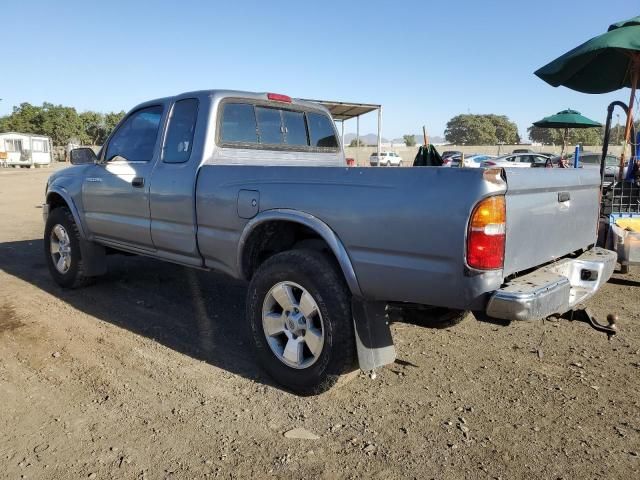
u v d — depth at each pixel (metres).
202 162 4.16
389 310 3.72
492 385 3.64
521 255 2.94
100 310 5.16
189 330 4.63
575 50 7.05
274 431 3.05
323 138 5.33
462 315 3.83
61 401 3.36
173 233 4.35
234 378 3.72
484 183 2.65
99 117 80.06
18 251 8.28
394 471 2.69
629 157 7.75
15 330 4.58
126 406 3.31
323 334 3.26
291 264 3.37
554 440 2.97
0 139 47.25
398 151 54.62
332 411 3.28
